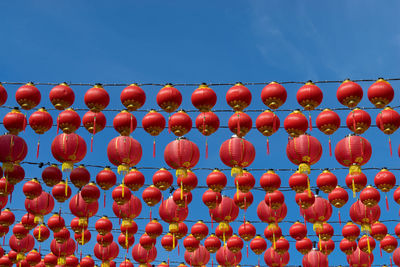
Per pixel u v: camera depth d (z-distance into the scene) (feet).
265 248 50.62
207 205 44.47
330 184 41.86
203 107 36.86
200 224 48.29
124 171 38.27
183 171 39.09
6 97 37.81
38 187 43.65
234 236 49.70
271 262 51.19
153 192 43.80
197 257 51.06
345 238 49.34
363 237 50.16
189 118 38.04
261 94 36.81
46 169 41.65
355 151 37.70
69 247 50.37
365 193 44.01
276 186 42.52
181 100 37.32
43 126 38.24
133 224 48.11
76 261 52.95
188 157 38.58
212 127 37.96
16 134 38.58
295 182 41.70
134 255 50.80
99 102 37.11
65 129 38.04
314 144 37.88
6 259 52.08
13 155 38.11
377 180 42.55
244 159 38.37
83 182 41.68
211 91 36.68
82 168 41.86
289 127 37.19
